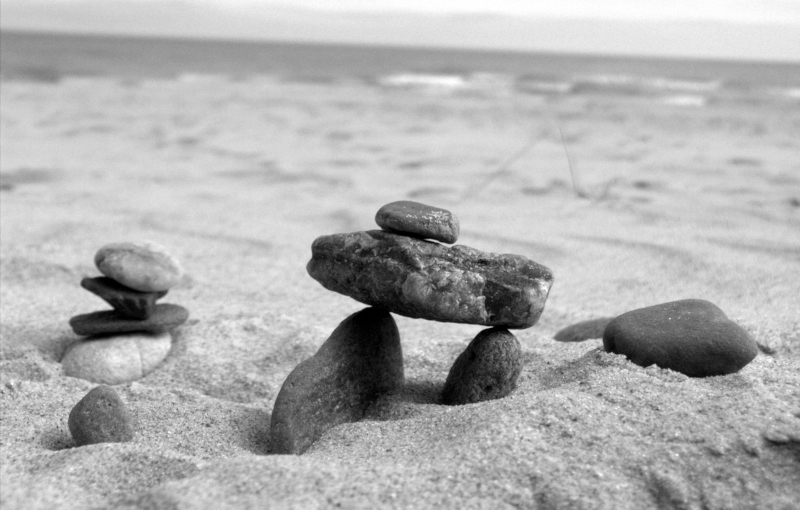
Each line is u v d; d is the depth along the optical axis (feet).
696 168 6.71
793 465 1.86
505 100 13.21
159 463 1.96
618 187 5.90
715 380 2.21
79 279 3.65
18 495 1.85
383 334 2.39
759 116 10.94
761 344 2.73
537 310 2.22
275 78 17.63
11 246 3.99
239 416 2.32
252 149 7.77
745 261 3.95
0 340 2.86
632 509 1.78
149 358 2.74
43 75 15.26
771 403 2.01
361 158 7.34
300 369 2.22
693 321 2.33
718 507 1.79
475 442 1.96
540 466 1.87
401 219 2.25
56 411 2.35
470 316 2.21
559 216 5.02
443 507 1.78
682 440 1.91
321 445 2.14
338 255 2.29
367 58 34.35
